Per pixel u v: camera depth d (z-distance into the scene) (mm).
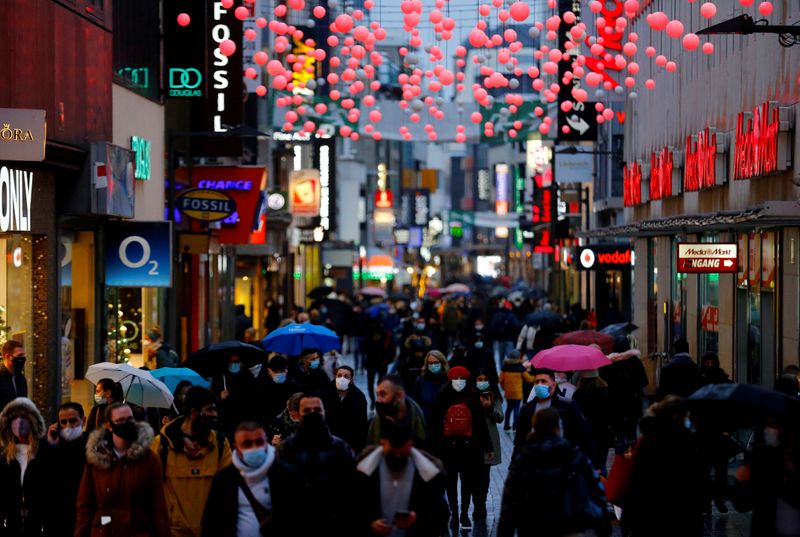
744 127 54312
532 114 104125
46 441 27953
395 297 129250
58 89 48000
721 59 62906
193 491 26625
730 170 60781
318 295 113000
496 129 105188
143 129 62781
